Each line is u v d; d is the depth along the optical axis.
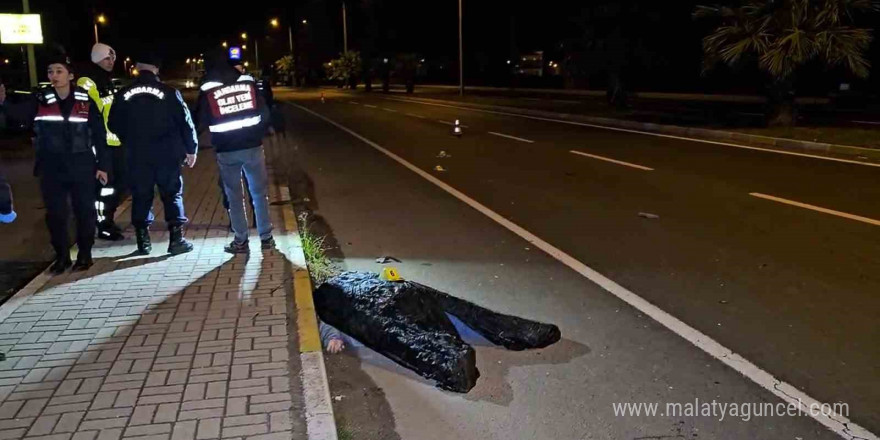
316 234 8.61
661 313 5.82
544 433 4.02
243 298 5.73
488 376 4.72
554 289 6.46
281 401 4.05
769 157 14.66
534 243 8.09
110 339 4.92
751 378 4.64
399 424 4.14
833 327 5.48
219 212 9.30
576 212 9.72
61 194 6.43
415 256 7.62
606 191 11.20
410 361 4.73
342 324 5.14
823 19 18.09
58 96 6.31
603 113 26.34
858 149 14.68
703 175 12.48
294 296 5.75
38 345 4.82
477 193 11.27
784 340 5.25
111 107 6.77
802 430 4.02
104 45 7.54
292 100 47.03
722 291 6.33
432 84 72.31
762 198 10.35
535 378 4.68
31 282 6.18
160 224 8.49
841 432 4.00
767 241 7.99
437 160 15.24
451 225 9.07
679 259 7.35
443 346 4.67
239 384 4.25
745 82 36.16
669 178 12.25
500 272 7.00
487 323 5.20
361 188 11.93
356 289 5.21
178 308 5.51
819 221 8.88
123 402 4.04
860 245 7.75
